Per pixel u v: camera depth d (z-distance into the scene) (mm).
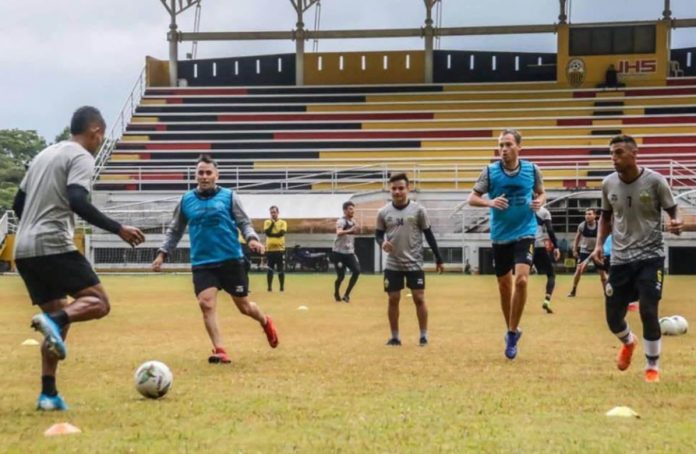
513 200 10391
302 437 6105
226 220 10352
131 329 13875
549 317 15891
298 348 11375
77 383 8500
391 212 11766
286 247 37875
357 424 6531
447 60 52594
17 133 78125
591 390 8047
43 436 6148
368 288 26109
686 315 16281
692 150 45312
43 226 7039
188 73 54188
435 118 49531
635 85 49844
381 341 12219
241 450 5738
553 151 46062
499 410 7082
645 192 8711
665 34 49594
